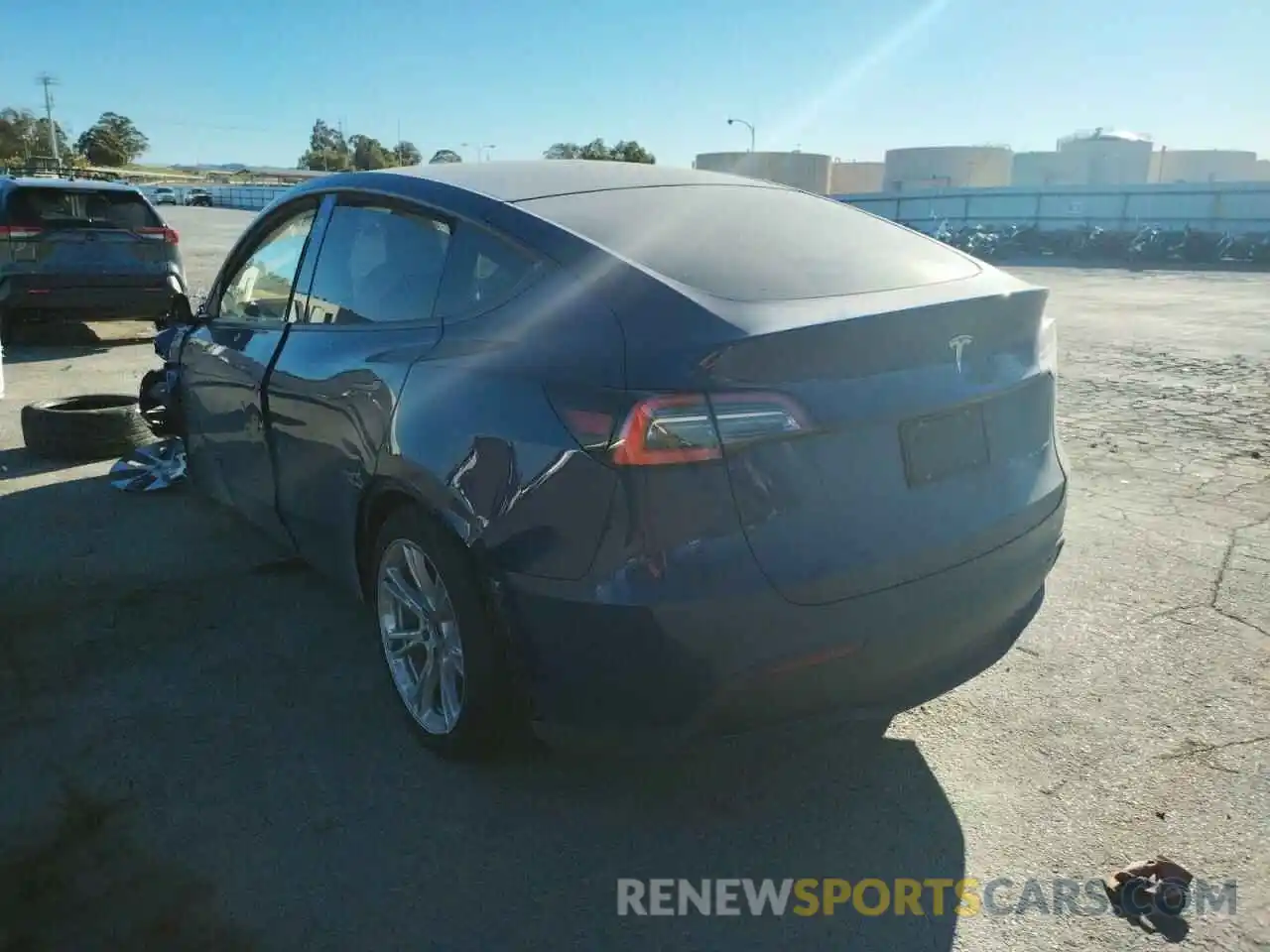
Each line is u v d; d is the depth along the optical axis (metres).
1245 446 6.49
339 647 3.73
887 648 2.43
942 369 2.55
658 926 2.35
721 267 2.63
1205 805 2.75
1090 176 50.12
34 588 4.24
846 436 2.37
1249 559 4.49
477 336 2.72
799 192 3.65
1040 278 21.45
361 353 3.13
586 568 2.32
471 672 2.69
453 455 2.62
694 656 2.25
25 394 8.22
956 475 2.59
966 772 2.93
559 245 2.69
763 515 2.27
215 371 4.21
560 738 2.52
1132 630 3.79
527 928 2.35
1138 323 12.97
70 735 3.12
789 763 2.99
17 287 9.69
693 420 2.22
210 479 4.61
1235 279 21.05
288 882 2.48
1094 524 4.98
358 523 3.19
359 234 3.44
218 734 3.13
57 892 2.43
